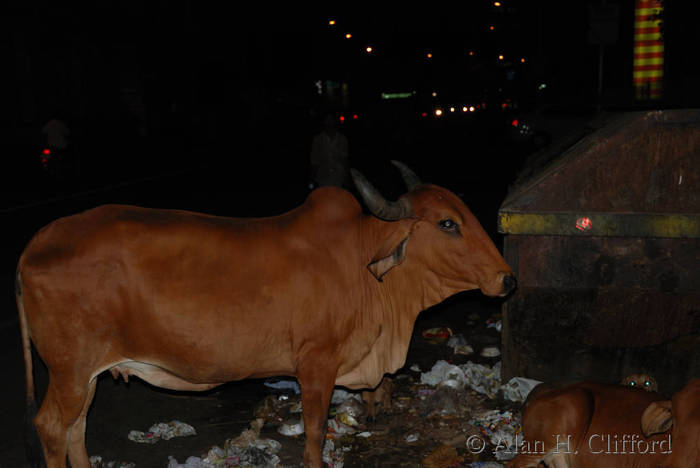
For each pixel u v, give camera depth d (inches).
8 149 854.5
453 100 1328.7
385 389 197.2
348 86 1984.5
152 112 1245.1
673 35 880.9
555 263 203.2
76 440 157.8
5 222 494.0
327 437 182.9
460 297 320.5
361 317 157.9
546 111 943.7
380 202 148.8
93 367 147.7
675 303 197.8
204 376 153.3
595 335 203.9
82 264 143.6
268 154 1084.5
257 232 153.5
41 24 991.6
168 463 174.2
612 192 196.2
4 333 269.7
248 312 148.6
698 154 191.2
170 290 145.1
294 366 155.6
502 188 634.2
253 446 176.7
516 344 209.8
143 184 717.9
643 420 122.6
